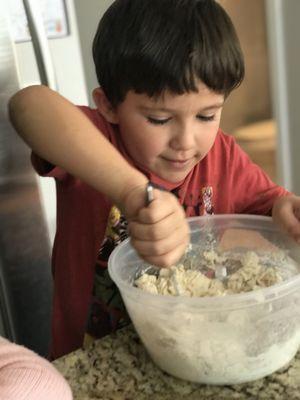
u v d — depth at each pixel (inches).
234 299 21.8
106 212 33.6
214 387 23.2
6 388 17.3
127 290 23.3
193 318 22.2
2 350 19.0
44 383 18.1
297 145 96.7
